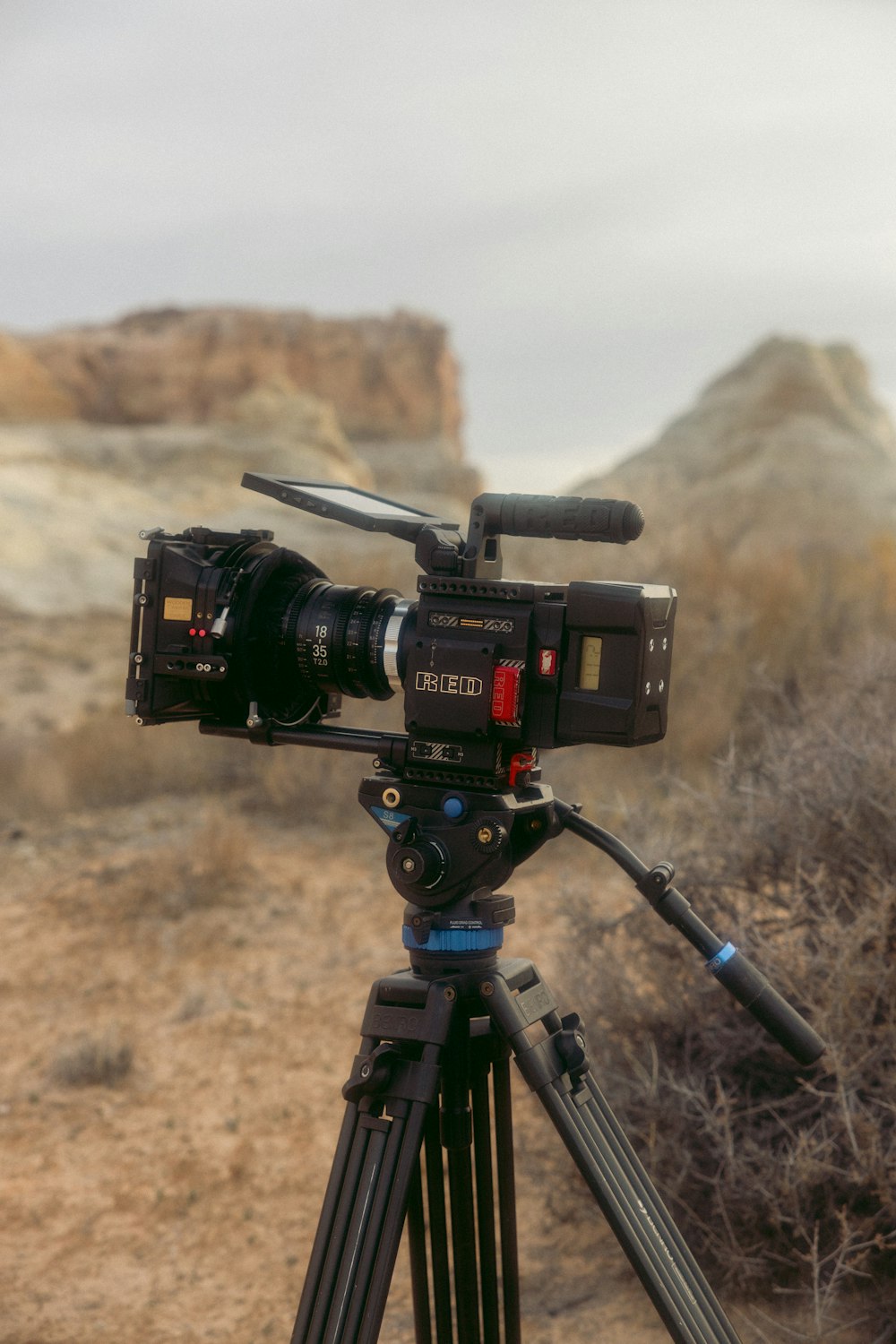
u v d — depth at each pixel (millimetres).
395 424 124812
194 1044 5039
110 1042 4895
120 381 104750
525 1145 3984
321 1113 4449
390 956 5621
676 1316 2072
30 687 28422
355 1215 2107
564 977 3871
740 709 6664
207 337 109938
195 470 71062
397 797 2207
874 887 3289
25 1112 4609
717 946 2115
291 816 7520
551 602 2104
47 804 8438
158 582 2387
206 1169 4152
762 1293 3100
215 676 2320
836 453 66438
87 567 42562
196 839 6863
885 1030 3051
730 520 10422
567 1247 3533
